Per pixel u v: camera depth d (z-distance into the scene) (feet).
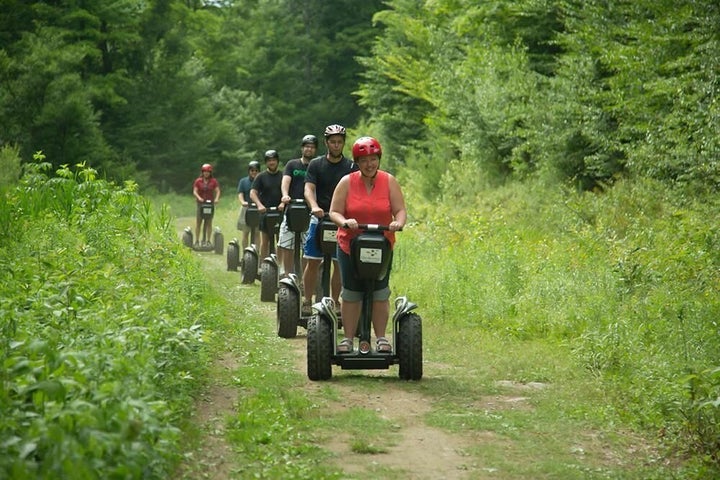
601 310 56.80
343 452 33.63
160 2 304.50
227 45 390.83
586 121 105.91
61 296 39.24
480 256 79.00
